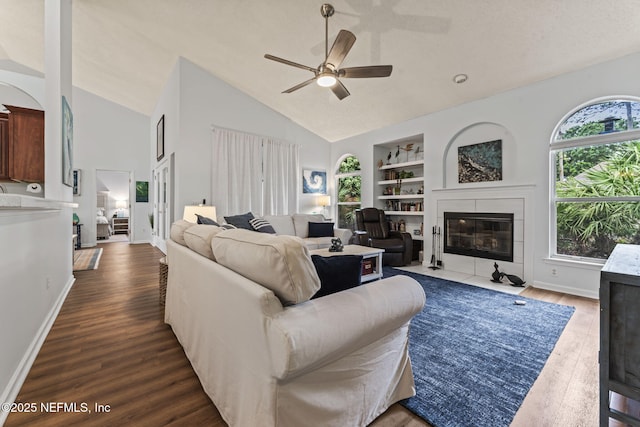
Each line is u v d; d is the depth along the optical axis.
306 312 1.02
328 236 4.90
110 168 7.15
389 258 4.75
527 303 2.97
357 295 1.19
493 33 2.96
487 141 4.16
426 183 4.89
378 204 5.96
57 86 2.81
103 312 2.63
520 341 2.13
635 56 2.93
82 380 1.60
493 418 1.34
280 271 1.02
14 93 5.44
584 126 3.33
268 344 0.96
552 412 1.39
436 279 3.95
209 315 1.45
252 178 5.32
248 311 1.07
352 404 1.19
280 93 5.07
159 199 6.36
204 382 1.50
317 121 5.91
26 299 1.75
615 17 2.56
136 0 3.42
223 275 1.29
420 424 1.30
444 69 3.63
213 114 4.88
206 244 1.64
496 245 3.99
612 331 1.01
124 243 7.39
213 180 4.85
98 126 7.00
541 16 2.68
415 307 1.36
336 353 1.05
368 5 2.87
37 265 2.00
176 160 4.66
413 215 5.68
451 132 4.53
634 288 0.97
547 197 3.52
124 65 5.17
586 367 1.79
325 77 2.75
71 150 3.52
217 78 4.93
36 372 1.67
